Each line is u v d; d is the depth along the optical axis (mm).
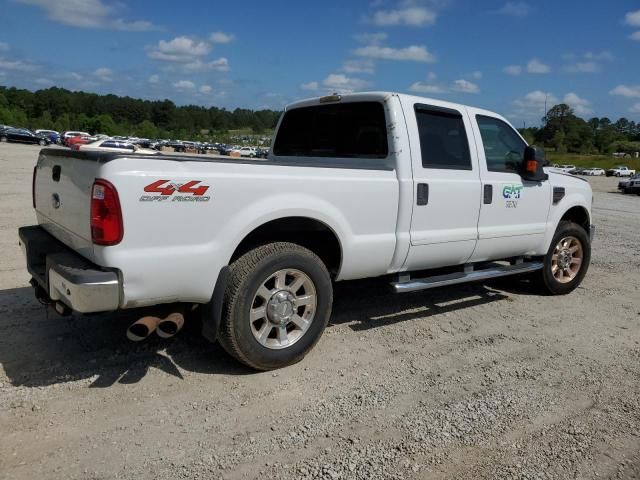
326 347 4336
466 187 4902
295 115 5504
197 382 3629
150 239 3219
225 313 3576
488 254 5312
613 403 3602
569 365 4207
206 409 3289
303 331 3943
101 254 3141
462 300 5879
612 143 133750
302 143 5398
